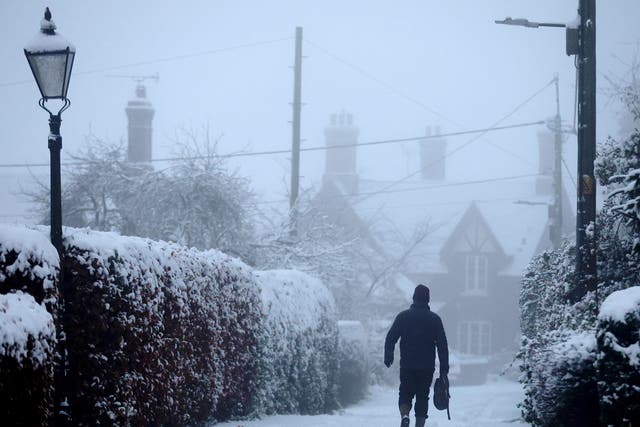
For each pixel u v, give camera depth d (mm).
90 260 18141
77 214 67375
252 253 60188
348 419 29797
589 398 22344
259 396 30406
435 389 23078
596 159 32281
